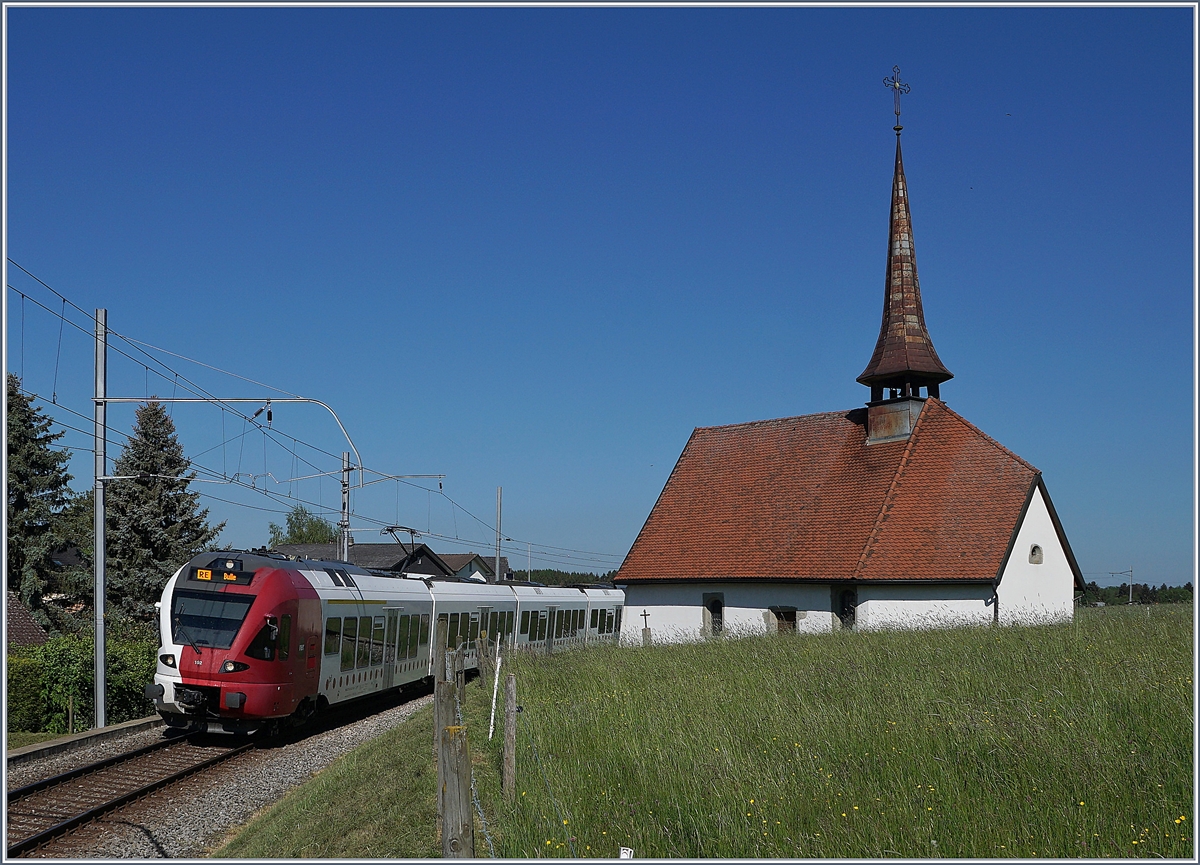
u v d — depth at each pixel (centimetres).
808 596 3169
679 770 974
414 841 940
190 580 1809
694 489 3847
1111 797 811
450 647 2723
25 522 4262
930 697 1220
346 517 2905
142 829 1162
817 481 3503
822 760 973
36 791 1328
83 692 2047
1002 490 3033
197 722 1750
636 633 3631
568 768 1072
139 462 4397
